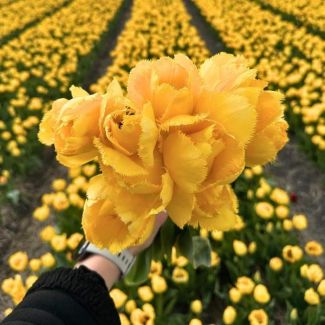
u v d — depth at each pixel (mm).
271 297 3152
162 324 2818
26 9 15766
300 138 5441
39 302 880
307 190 4953
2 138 5402
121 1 18000
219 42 11203
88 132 825
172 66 893
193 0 17656
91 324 894
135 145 810
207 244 1448
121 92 849
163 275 3139
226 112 816
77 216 3566
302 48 8312
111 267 1097
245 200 4105
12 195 4473
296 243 3424
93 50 10250
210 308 3230
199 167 782
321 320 2732
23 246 4215
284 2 13828
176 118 814
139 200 823
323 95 6094
